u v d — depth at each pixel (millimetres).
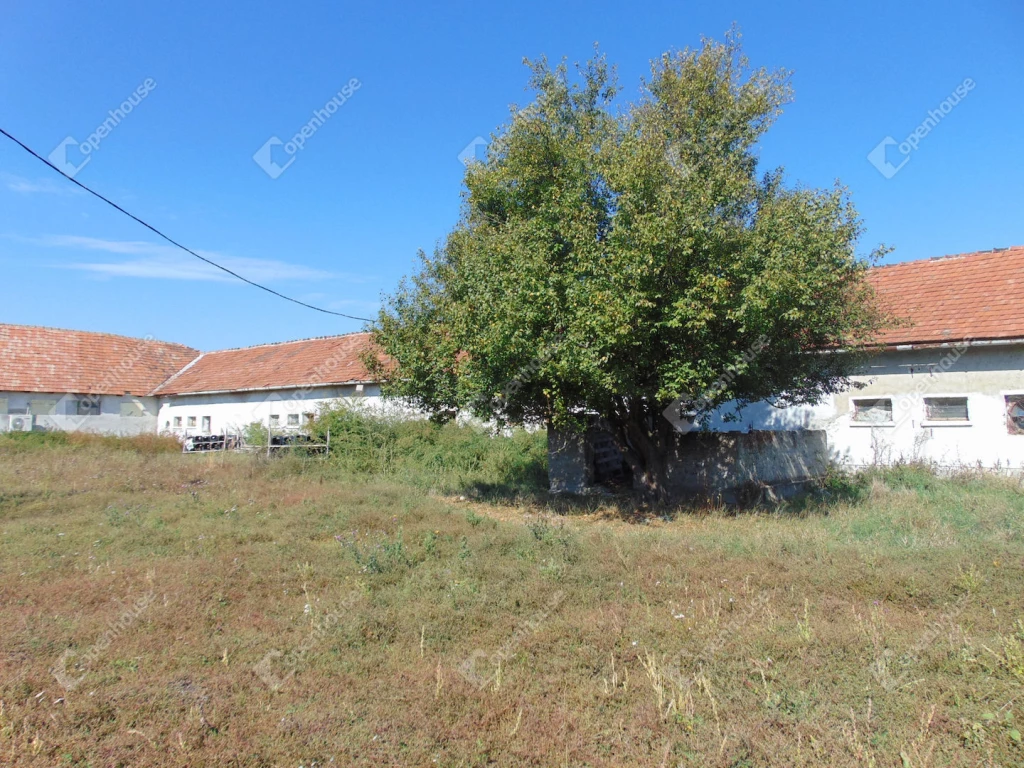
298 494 12492
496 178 11102
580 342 8719
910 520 9070
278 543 8672
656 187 8742
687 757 3666
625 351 8945
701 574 6922
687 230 8375
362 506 11203
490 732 3961
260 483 14086
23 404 26812
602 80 11492
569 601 6246
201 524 9781
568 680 4648
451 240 12227
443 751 3754
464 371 10648
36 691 4469
